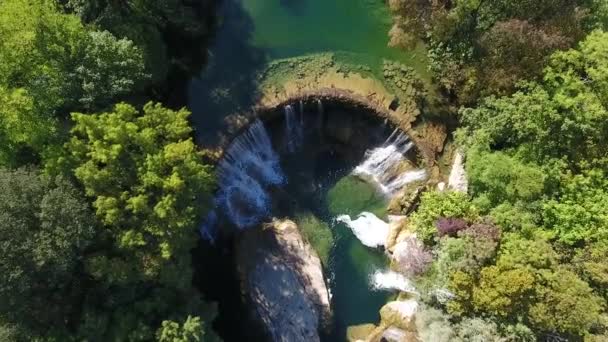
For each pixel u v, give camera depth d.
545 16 40.44
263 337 44.50
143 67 38.31
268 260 45.94
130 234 32.94
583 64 38.59
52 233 31.36
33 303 33.12
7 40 33.12
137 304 34.91
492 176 38.50
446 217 39.69
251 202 49.19
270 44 50.34
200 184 35.38
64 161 33.12
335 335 46.53
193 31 48.12
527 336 35.91
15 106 32.69
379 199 49.78
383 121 48.41
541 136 38.34
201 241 47.09
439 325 38.88
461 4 41.03
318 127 50.22
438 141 48.69
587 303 33.94
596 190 37.66
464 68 43.16
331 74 49.53
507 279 34.97
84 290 35.06
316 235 49.06
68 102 35.56
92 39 36.31
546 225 37.72
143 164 33.88
